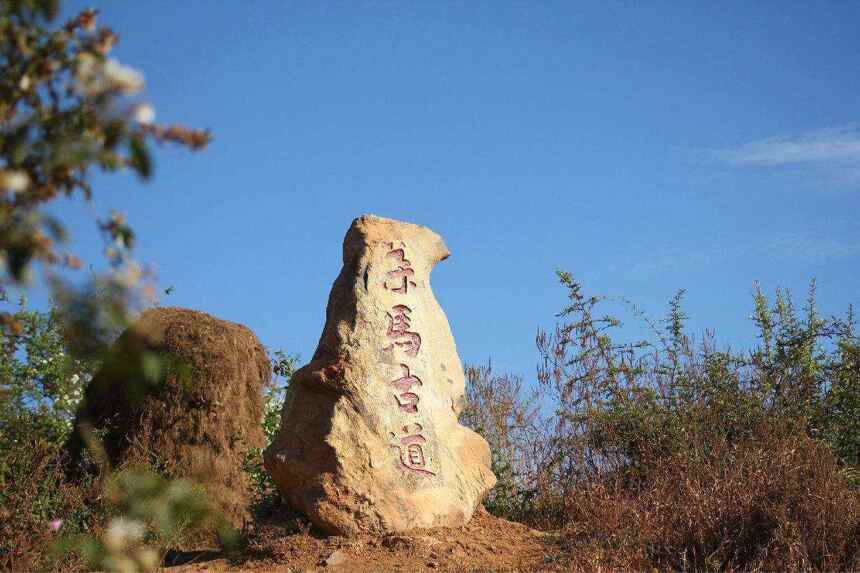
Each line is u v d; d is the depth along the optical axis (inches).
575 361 421.7
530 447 418.6
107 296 119.6
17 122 119.5
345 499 316.5
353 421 328.8
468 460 354.6
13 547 293.6
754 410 396.5
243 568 295.6
